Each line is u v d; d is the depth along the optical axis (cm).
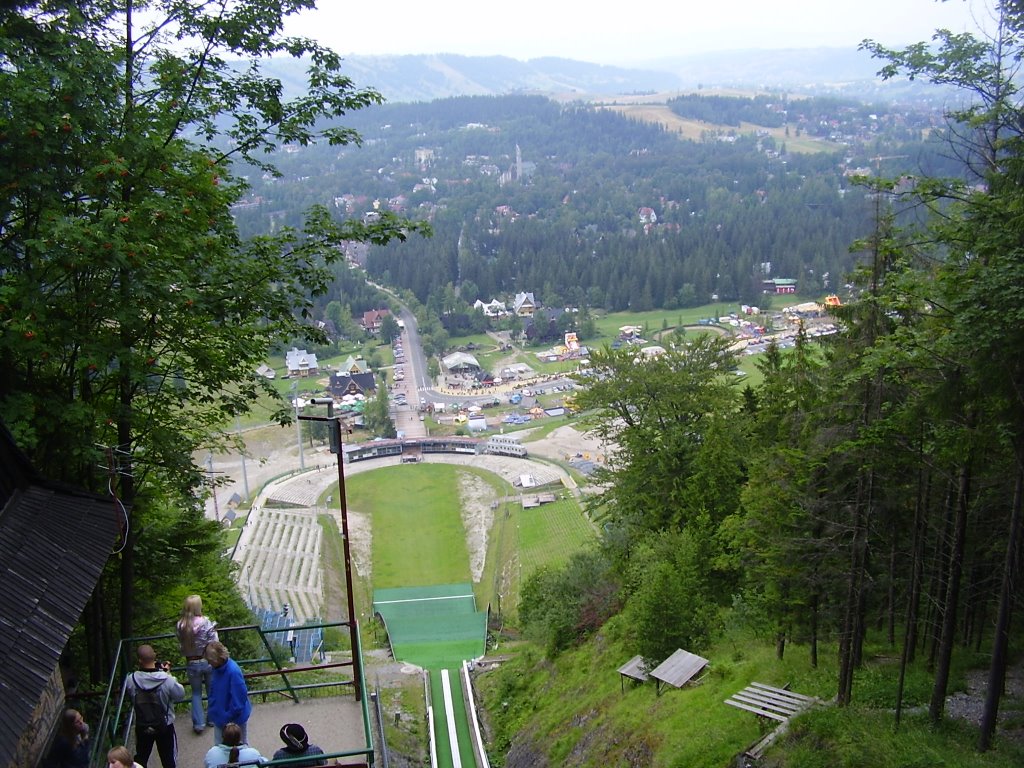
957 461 2147
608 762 3234
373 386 19462
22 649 1267
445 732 4534
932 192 2052
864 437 2266
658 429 5128
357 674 1798
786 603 3047
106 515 1648
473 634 7300
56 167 1736
